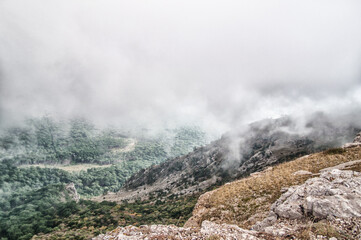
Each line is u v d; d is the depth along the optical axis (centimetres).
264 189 2778
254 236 1192
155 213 15625
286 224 1393
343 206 1219
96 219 14912
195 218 2783
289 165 3550
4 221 17538
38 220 17012
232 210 2561
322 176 1888
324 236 1045
